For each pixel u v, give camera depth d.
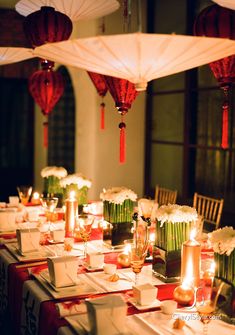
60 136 7.26
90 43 1.79
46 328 2.01
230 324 1.91
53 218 3.32
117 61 1.89
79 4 3.26
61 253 2.79
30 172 8.32
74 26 5.88
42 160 7.64
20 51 3.19
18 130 8.52
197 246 2.23
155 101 5.79
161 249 2.40
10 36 6.68
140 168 5.91
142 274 2.47
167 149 5.68
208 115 4.99
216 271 1.99
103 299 1.78
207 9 2.68
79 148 6.07
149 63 1.89
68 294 2.14
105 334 1.72
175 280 2.38
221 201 3.73
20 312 2.42
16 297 2.49
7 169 8.40
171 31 5.47
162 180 5.77
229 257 1.92
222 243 1.92
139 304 2.05
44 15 3.11
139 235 2.74
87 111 5.79
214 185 4.95
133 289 2.10
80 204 3.72
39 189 7.79
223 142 2.70
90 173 5.73
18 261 2.68
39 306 2.12
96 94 5.62
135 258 2.28
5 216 3.38
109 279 2.36
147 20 5.70
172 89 5.52
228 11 2.59
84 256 2.76
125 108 2.58
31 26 3.15
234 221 4.61
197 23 2.70
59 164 7.30
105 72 2.10
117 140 5.77
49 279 2.29
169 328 1.86
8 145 8.61
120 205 2.90
